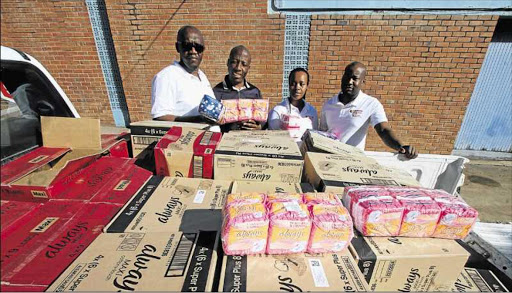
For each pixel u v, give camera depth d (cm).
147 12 365
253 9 354
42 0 372
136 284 72
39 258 78
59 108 147
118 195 112
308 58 373
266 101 187
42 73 134
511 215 296
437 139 404
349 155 151
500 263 110
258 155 128
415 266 90
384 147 421
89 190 113
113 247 85
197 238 91
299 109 220
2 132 114
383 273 91
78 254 81
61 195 107
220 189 122
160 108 190
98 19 385
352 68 199
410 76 370
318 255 88
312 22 352
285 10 352
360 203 96
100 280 72
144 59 395
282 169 129
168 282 73
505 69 377
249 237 83
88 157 127
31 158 112
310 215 88
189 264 80
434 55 355
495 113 406
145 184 123
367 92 386
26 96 127
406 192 104
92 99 441
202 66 390
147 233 92
